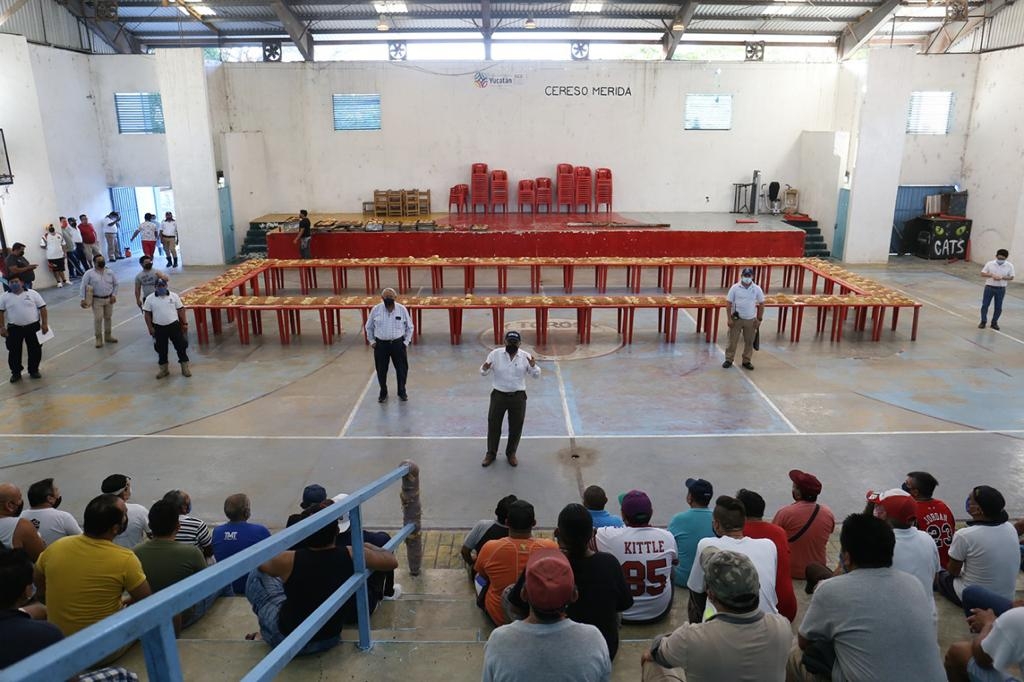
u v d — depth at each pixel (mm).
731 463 8773
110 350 13406
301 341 13945
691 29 23953
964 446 9211
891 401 10734
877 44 25016
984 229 21766
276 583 4090
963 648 3707
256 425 9969
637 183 24844
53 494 5711
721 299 13805
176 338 11734
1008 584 4832
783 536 4395
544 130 24359
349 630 4328
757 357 12875
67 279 19734
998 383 11484
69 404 10758
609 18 23062
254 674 2191
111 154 23172
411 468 5363
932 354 12969
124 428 9883
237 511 5586
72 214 21531
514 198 25000
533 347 13477
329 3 21828
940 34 24047
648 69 23906
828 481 8312
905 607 2904
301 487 8242
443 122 24297
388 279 19719
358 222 22359
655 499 7934
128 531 5707
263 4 21750
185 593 1696
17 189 18750
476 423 10008
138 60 22453
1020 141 20219
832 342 13766
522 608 3527
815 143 23469
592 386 11430
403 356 10688
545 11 22453
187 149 21094
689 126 24391
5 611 2779
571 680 2461
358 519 3555
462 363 12570
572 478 8445
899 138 20969
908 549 4230
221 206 21766
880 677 2826
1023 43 20844
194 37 24391
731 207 25094
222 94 24000
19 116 18672
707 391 11180
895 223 23484
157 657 1631
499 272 17719
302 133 24422
